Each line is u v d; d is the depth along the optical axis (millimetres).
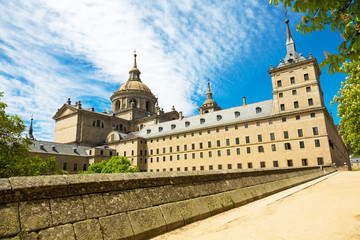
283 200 8508
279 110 59094
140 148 79938
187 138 73312
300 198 8656
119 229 4191
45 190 3695
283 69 60750
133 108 99125
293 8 3887
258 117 62281
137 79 114125
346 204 6621
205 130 70438
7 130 23656
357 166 119438
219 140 67188
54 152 65875
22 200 3410
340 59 4051
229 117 69438
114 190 4609
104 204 4281
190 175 6695
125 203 4605
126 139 80812
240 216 6145
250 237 4164
